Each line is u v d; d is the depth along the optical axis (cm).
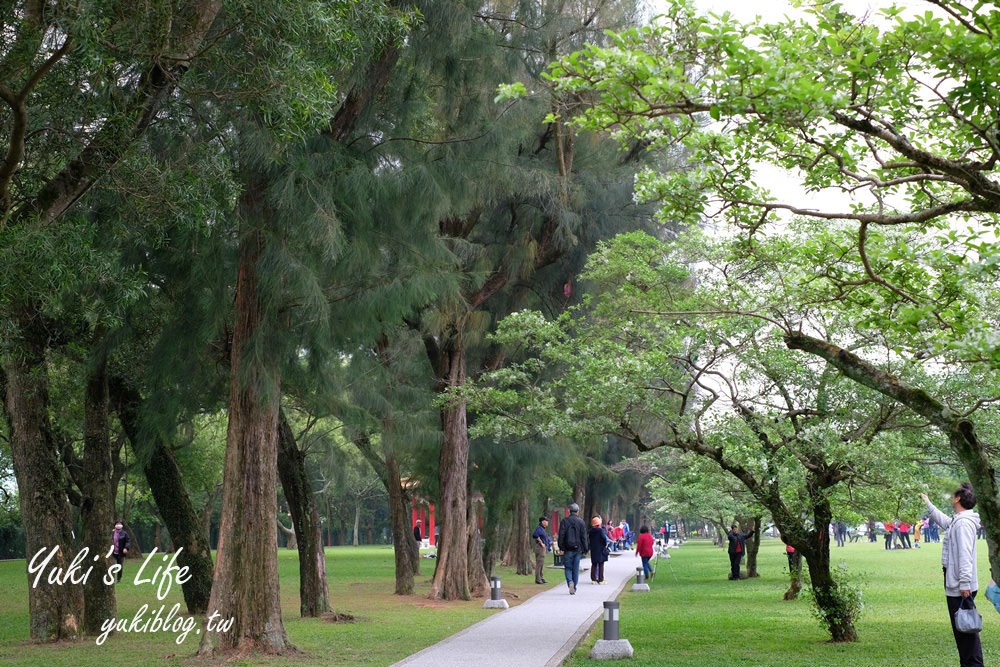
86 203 1145
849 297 904
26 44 874
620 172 2167
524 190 2017
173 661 1238
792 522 1331
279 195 1166
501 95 704
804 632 1478
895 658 1152
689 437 1336
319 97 1017
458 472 2353
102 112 999
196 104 1134
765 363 1291
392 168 1383
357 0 1062
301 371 1422
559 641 1381
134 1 935
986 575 2403
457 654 1241
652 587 2653
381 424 2073
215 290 1290
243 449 1297
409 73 1463
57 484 1548
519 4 1845
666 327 1416
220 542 1289
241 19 977
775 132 742
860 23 687
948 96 693
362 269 1321
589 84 696
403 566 2545
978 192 677
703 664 1127
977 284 869
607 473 3425
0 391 1667
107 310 1100
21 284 916
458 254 2086
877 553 4394
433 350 2369
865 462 1227
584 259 2245
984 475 668
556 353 1511
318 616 1825
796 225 1202
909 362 996
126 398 1784
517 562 3500
